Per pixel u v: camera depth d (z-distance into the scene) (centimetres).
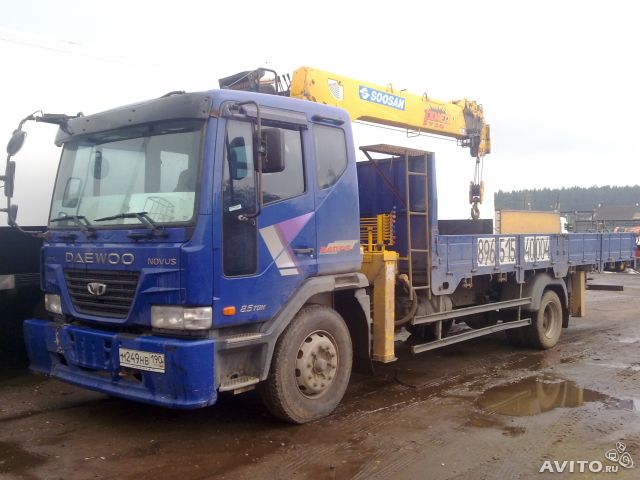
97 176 510
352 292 579
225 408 567
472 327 876
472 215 990
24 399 600
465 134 967
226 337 454
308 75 701
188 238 435
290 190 508
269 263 483
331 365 538
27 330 542
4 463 438
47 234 536
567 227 1962
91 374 489
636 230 3269
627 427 523
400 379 693
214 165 444
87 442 481
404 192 701
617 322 1150
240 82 675
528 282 860
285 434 500
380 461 446
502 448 473
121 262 463
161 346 430
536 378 698
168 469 428
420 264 680
